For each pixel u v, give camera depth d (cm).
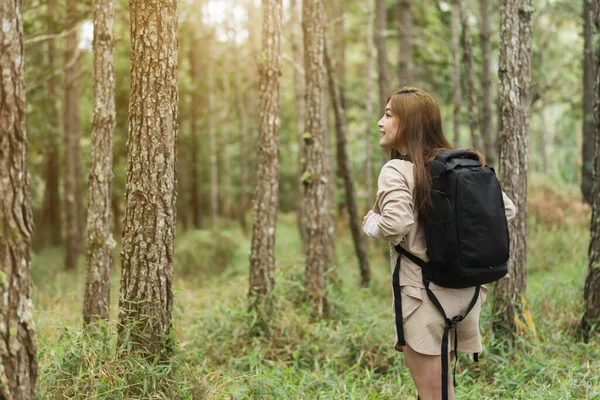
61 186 1828
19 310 200
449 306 252
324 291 574
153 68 316
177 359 338
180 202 1902
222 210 2228
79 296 797
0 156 194
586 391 359
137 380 315
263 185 534
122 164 1625
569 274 697
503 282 462
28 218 203
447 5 1243
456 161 249
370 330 484
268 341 493
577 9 1252
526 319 461
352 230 795
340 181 1417
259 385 366
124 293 330
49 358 341
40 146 1270
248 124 1895
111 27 462
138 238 324
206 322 525
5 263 196
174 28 321
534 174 1397
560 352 440
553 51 1573
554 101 1482
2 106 194
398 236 245
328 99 1202
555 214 1039
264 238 531
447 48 1345
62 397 306
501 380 392
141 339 326
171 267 333
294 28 985
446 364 250
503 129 455
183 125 1934
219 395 340
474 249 238
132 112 322
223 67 1653
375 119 1230
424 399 257
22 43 201
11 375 197
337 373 452
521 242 461
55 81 1308
